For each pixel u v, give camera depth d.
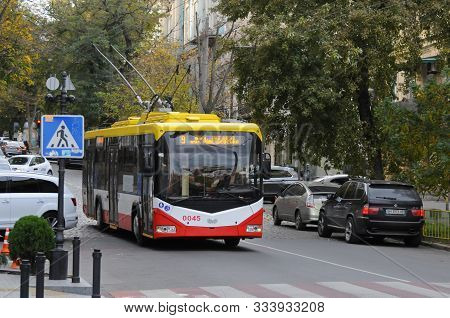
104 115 59.91
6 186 22.33
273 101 29.61
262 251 21.08
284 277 15.70
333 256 20.22
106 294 13.42
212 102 39.44
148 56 52.53
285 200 31.03
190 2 60.59
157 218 20.06
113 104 53.66
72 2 60.34
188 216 20.08
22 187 22.50
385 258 20.09
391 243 25.64
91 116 62.47
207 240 24.00
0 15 41.00
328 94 27.45
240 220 20.44
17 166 49.19
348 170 30.41
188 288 14.08
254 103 29.78
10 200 22.23
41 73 63.31
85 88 60.91
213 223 20.20
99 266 12.08
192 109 45.34
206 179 20.30
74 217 23.27
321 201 28.59
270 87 28.61
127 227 23.19
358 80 27.16
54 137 15.59
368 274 16.50
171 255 19.66
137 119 24.25
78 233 26.23
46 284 13.96
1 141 80.75
